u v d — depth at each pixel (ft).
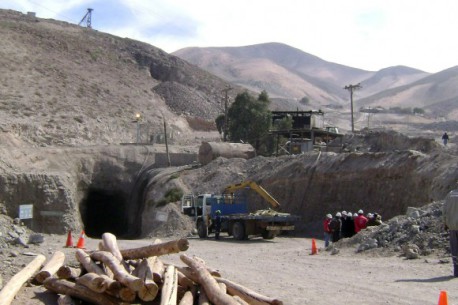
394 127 428.15
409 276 52.03
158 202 155.53
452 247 51.60
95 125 284.61
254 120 240.73
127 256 39.78
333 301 39.55
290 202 136.77
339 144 197.57
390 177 119.03
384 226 76.89
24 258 51.98
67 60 389.39
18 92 303.07
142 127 299.99
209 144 179.63
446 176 101.14
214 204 118.62
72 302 33.14
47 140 236.43
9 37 382.42
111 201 195.52
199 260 39.52
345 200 126.00
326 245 89.04
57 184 138.82
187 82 462.60
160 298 33.09
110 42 485.97
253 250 87.35
